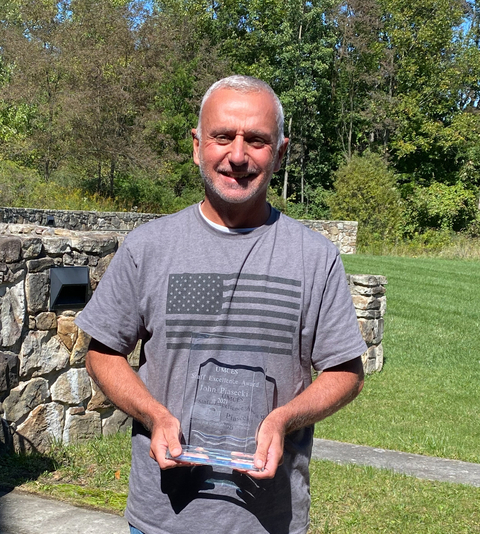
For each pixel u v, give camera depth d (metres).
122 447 4.58
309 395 1.71
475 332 10.34
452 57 36.25
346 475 4.39
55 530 3.35
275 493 1.72
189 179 27.88
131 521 1.76
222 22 38.38
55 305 4.42
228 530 1.67
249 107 1.72
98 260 4.71
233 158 1.70
